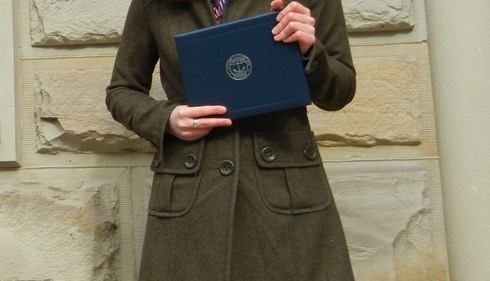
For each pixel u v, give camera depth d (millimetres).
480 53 2207
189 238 1574
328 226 1615
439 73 2240
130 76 1817
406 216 2191
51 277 2160
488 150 2176
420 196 2201
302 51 1566
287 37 1548
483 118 2188
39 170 2256
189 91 1601
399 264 2184
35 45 2287
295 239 1567
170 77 1722
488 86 2195
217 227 1544
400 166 2234
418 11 2283
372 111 2238
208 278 1535
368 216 2199
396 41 2277
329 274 1579
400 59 2258
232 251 1542
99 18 2271
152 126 1656
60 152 2260
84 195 2205
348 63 1701
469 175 2180
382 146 2248
